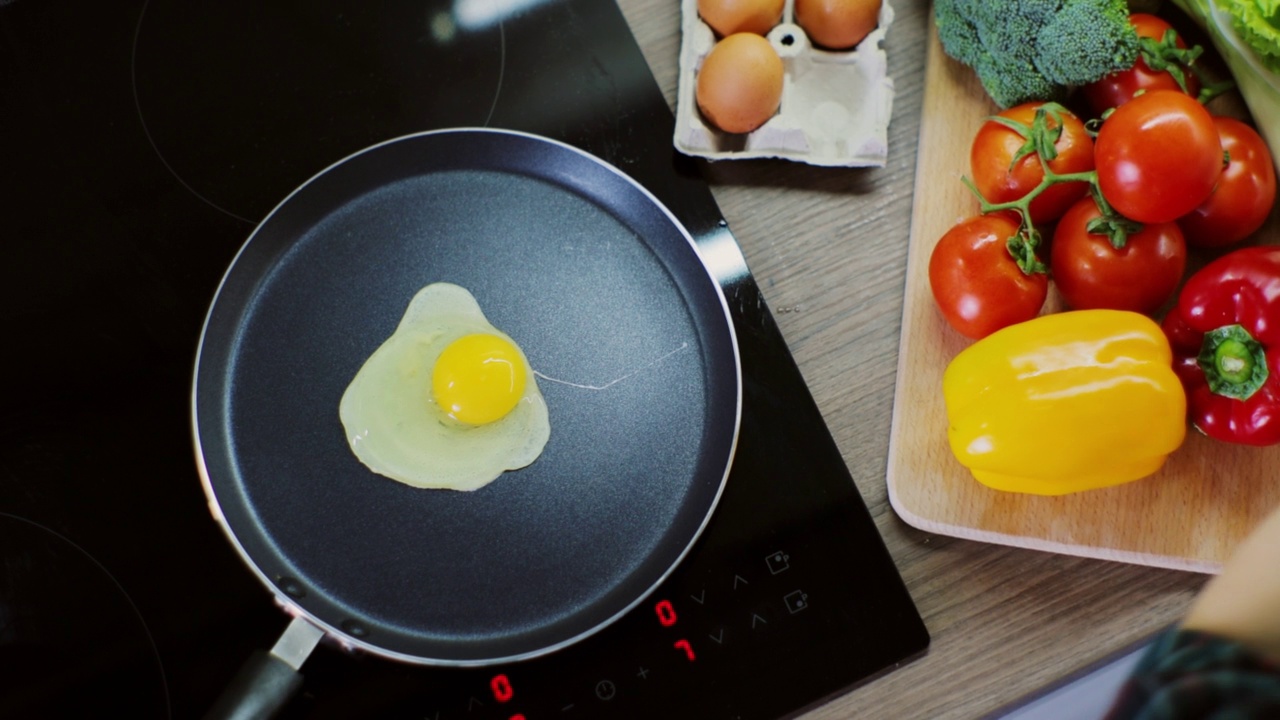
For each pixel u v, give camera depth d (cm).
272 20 63
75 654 53
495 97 62
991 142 56
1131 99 56
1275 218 59
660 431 57
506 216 60
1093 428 52
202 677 53
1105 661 54
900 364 58
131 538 55
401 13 63
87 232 59
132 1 63
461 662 51
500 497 56
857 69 61
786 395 58
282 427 56
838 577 55
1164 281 55
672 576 55
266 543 55
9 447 56
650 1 63
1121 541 55
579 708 53
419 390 57
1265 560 30
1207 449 56
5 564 54
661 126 61
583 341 58
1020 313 55
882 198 61
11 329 58
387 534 55
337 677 53
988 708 54
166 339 58
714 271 59
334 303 58
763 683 54
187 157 60
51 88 61
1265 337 52
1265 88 57
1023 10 55
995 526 56
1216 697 29
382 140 61
